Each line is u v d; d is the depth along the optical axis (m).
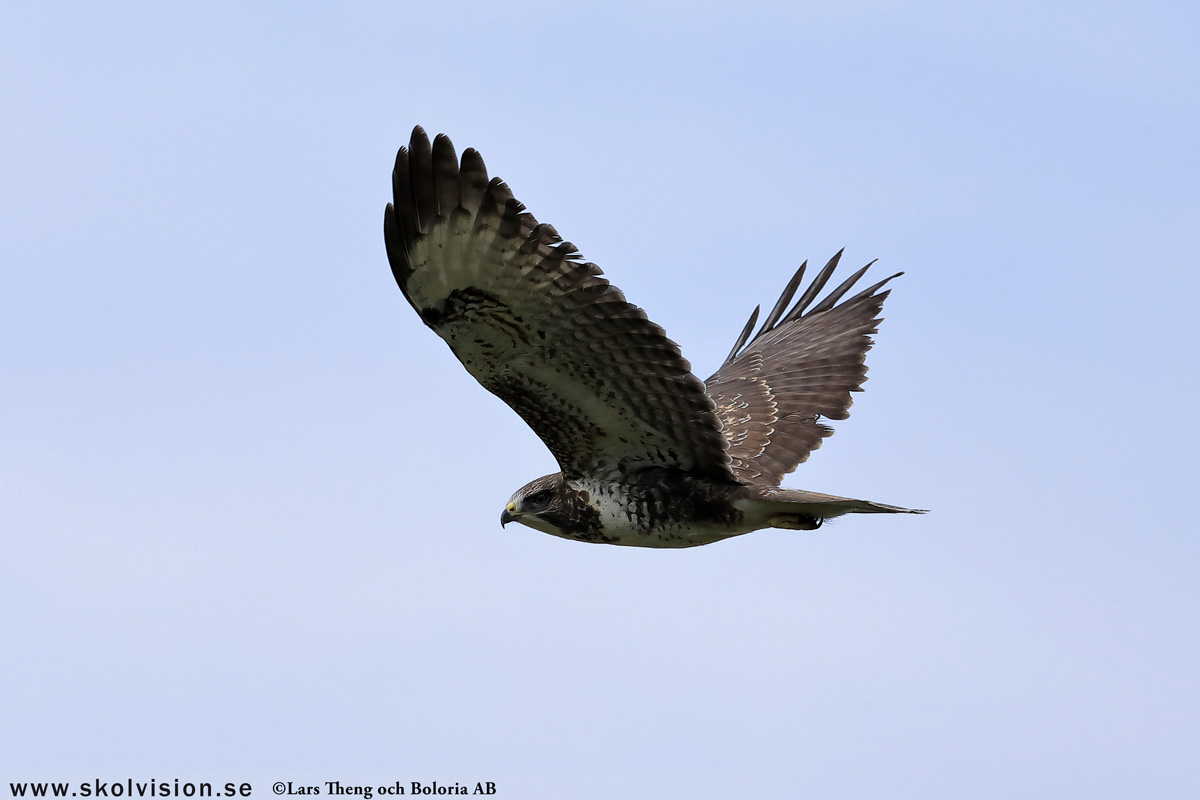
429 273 10.79
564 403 11.95
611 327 11.05
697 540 12.73
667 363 11.29
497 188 10.38
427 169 10.39
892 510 11.68
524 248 10.59
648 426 12.06
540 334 11.22
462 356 11.47
